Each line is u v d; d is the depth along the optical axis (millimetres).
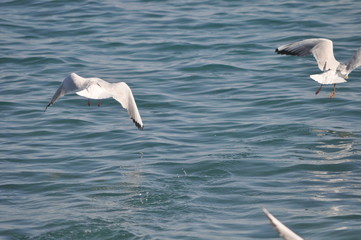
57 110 18797
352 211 11906
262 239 10852
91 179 14070
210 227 11523
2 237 11305
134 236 11281
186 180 13859
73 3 30359
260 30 25531
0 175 14367
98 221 11938
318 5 28766
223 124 17281
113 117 18344
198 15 27781
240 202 12664
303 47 13266
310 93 19375
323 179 13641
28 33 26078
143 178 13992
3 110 18688
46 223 11883
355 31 24672
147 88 20125
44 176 14305
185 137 16516
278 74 21125
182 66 22094
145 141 16266
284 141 15953
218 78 20969
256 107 18469
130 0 30844
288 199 12664
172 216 12133
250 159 14836
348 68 12789
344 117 17484
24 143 16406
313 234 11008
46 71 21906
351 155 14852
